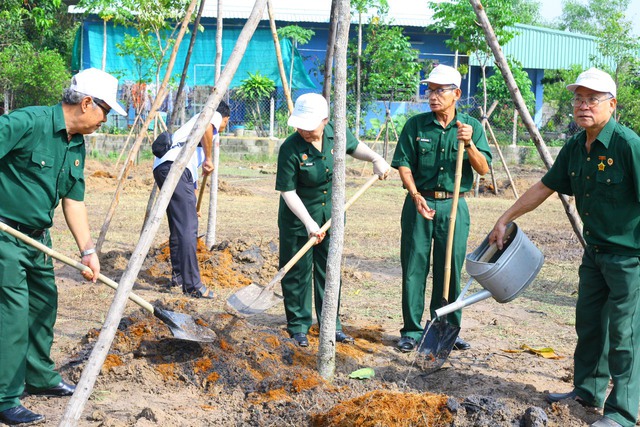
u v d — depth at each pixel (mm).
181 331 5215
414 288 6270
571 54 31328
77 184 4680
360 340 6473
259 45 27812
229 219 13883
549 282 9305
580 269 4926
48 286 4719
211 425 4512
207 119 4035
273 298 5684
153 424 4422
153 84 25609
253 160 25781
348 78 26641
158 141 8086
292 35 26562
